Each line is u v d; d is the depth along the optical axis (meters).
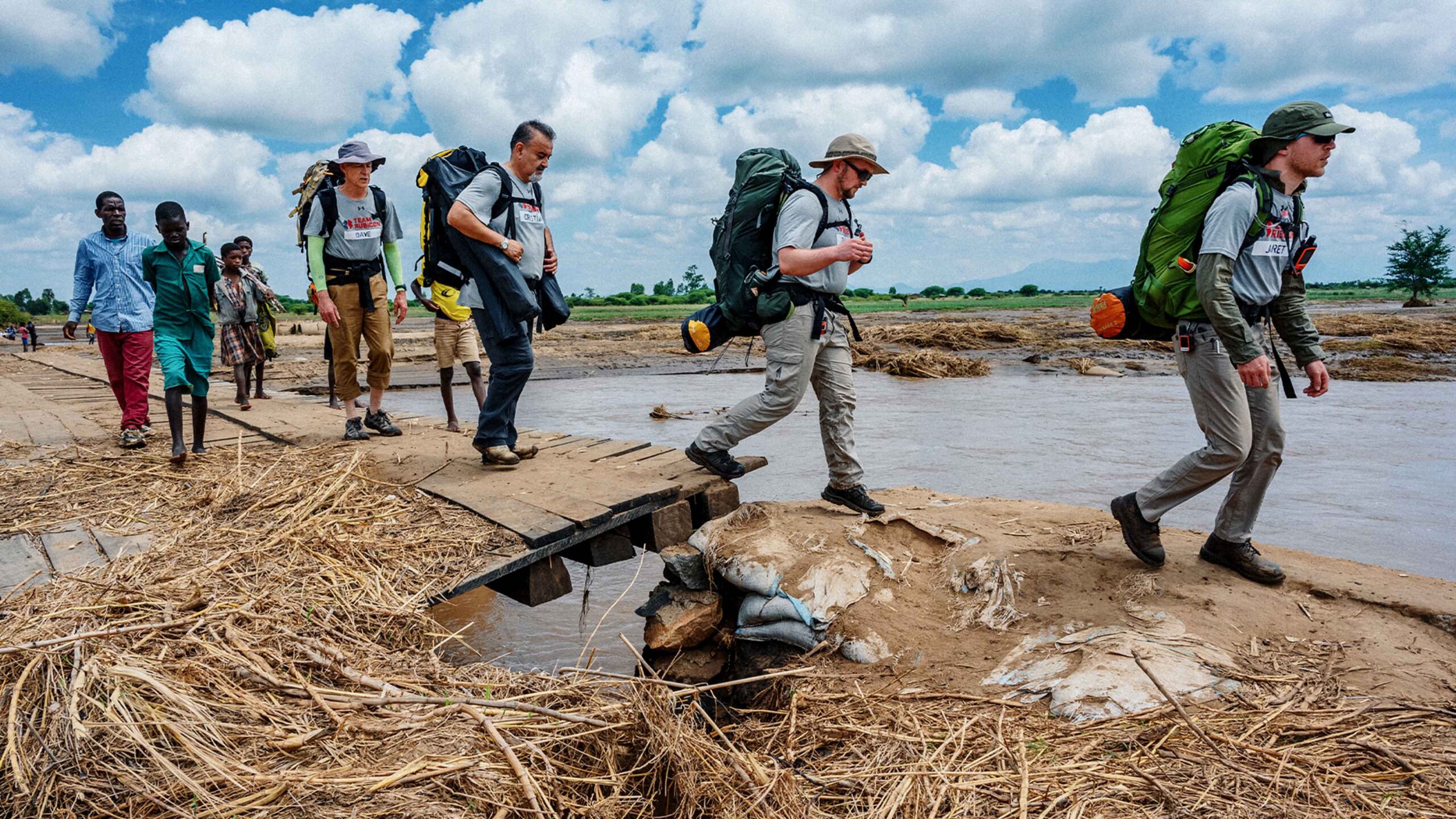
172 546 4.03
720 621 4.50
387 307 6.63
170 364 5.69
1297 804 2.53
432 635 3.62
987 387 15.62
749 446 9.34
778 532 4.59
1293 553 4.41
